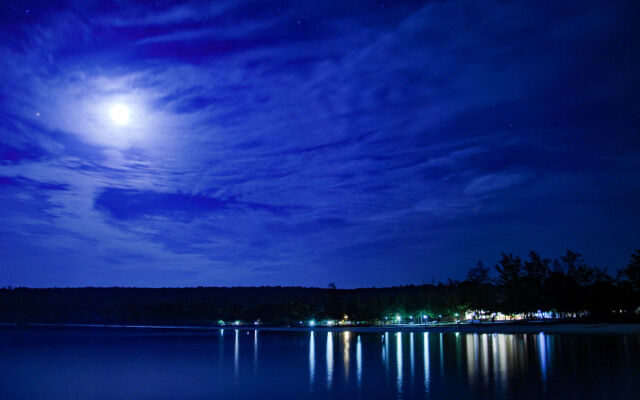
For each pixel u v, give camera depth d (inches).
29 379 1920.5
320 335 5856.3
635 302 5216.5
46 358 2859.3
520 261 6515.8
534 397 1309.1
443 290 7691.9
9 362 2625.5
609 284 5413.4
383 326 7864.2
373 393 1460.4
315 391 1521.9
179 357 2842.0
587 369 1790.1
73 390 1636.3
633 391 1344.7
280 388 1594.5
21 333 7495.1
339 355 2787.9
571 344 2906.0
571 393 1341.0
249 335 6304.1
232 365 2331.4
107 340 5098.4
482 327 5757.9
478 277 7052.2
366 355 2723.9
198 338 5502.0
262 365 2313.0
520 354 2433.6
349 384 1643.7
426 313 7800.2
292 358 2667.3
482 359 2284.7
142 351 3373.5
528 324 5433.1
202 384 1715.1
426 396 1384.1
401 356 2596.0
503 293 6510.8
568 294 5502.0
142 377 1927.9
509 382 1571.1
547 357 2246.6
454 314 7209.6
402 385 1589.6
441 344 3420.3
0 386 1736.0
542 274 6299.2
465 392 1421.0
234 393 1519.4
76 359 2775.6
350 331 6953.7
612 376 1609.3
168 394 1528.1
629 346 2664.9
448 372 1861.5
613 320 4842.5
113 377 1945.1
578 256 6033.5
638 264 5383.9
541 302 5753.0
